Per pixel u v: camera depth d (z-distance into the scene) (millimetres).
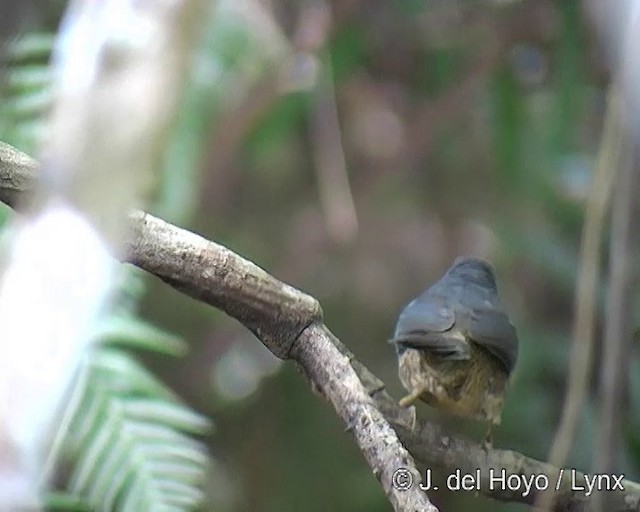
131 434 4828
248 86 5301
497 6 5848
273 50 5184
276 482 6168
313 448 6254
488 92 5895
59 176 4430
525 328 5480
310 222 6945
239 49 5145
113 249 4434
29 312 4438
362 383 4617
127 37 4422
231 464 6227
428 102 6418
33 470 4465
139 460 4820
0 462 4453
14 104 4934
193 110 5059
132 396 4855
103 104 4422
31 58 5012
